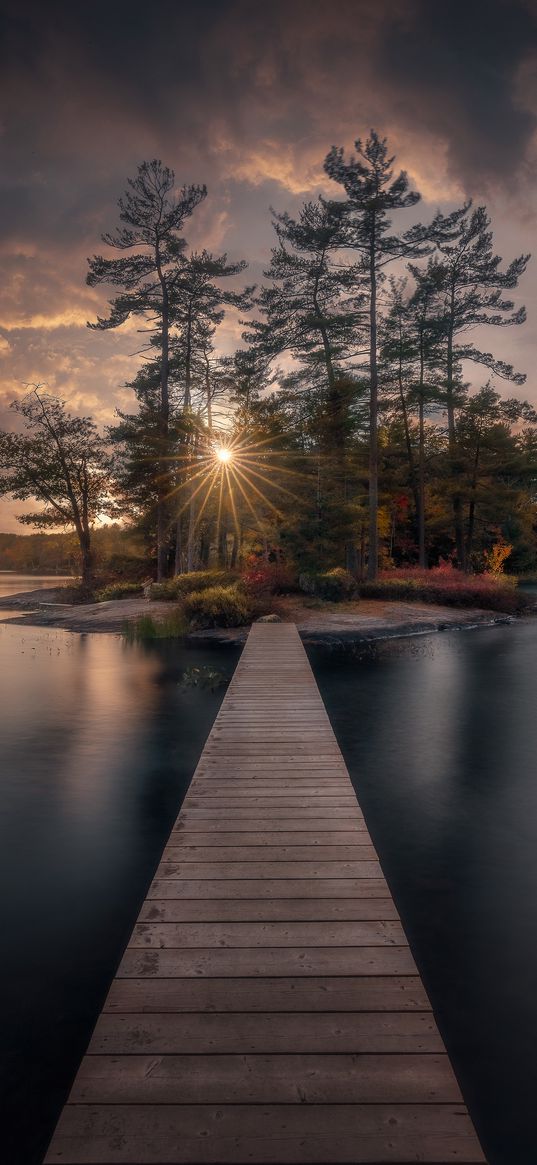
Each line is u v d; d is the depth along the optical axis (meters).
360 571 33.28
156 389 44.91
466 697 12.65
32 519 45.69
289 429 37.62
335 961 3.53
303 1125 2.45
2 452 43.22
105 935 4.66
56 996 3.98
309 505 30.53
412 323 42.59
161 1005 3.14
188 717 11.13
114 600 31.05
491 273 41.47
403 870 5.68
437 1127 2.45
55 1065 3.40
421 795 7.51
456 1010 3.83
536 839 6.33
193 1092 2.59
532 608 31.88
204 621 22.98
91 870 5.70
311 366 37.69
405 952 3.62
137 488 39.56
